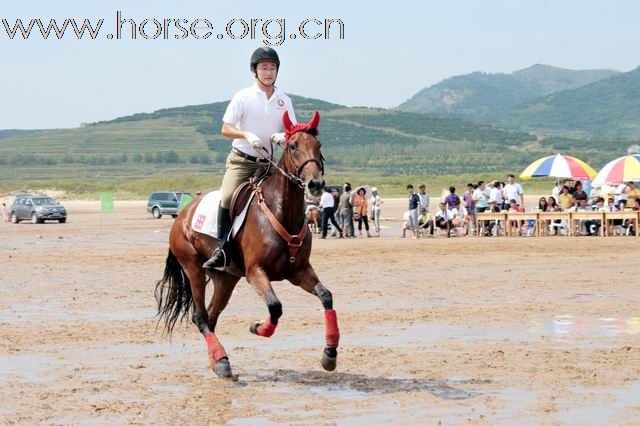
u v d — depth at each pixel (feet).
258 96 36.42
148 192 453.58
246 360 38.91
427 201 123.03
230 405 31.12
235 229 35.22
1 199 384.06
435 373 35.53
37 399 32.07
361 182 473.26
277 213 33.91
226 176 36.47
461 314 51.11
